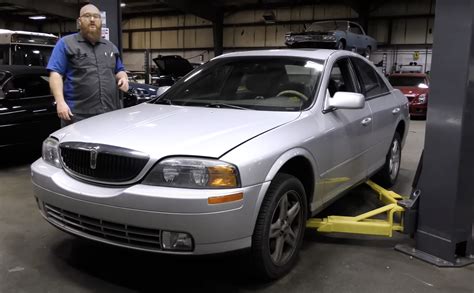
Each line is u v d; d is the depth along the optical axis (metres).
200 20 24.64
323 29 15.78
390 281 2.64
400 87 12.47
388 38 20.25
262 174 2.33
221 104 3.12
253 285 2.57
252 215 2.29
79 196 2.36
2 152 5.30
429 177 2.90
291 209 2.68
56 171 2.58
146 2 22.95
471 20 2.56
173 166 2.21
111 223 2.31
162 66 14.41
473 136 2.74
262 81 3.26
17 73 5.48
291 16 22.16
